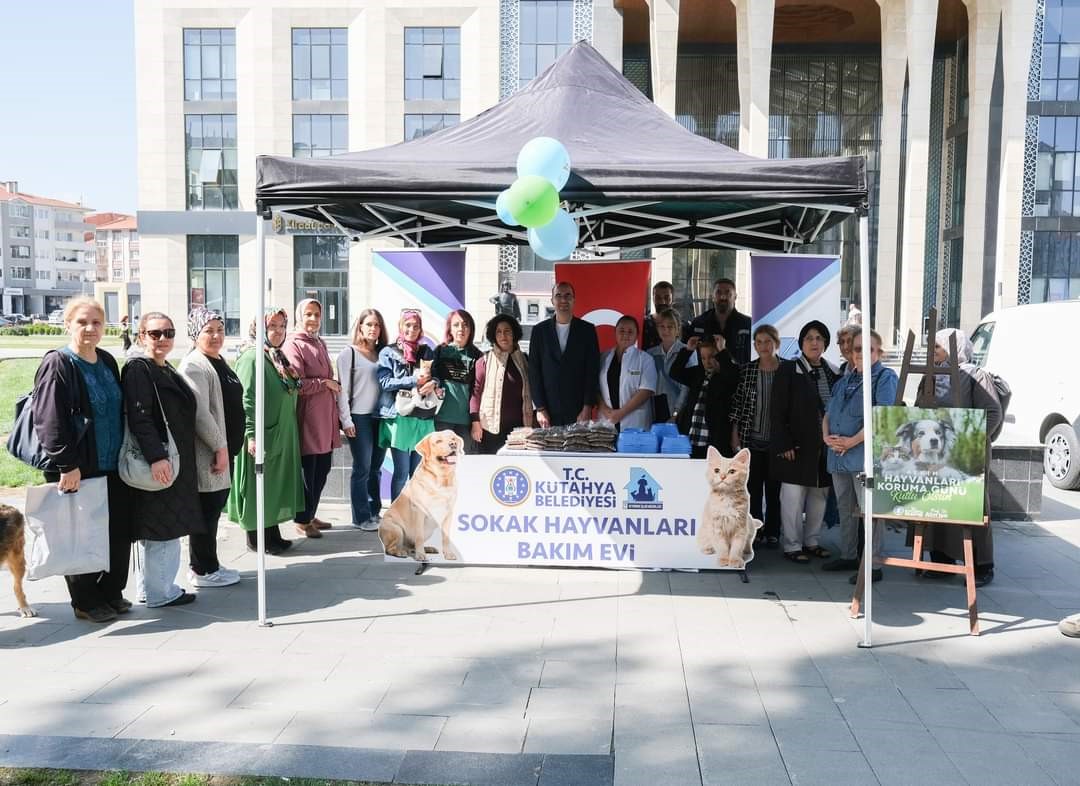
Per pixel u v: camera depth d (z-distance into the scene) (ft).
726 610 18.37
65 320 16.87
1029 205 114.83
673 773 11.50
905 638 16.76
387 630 17.03
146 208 126.93
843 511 21.26
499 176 16.81
